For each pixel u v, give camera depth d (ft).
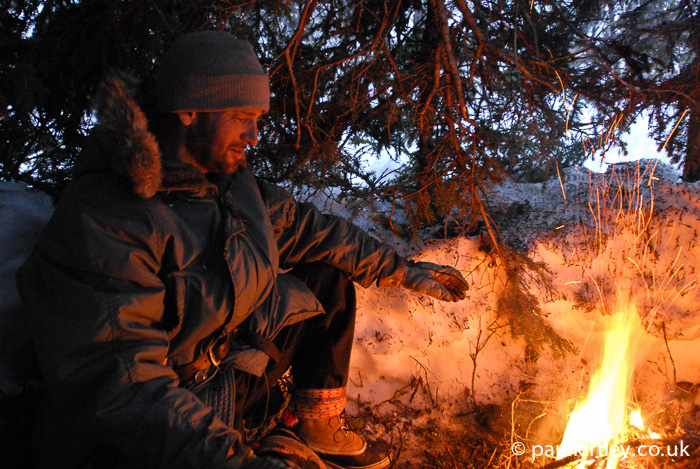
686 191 8.23
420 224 7.70
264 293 4.62
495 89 7.75
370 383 7.51
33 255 3.94
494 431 7.02
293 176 7.45
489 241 7.83
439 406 7.37
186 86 4.07
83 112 6.57
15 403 4.62
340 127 7.54
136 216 3.89
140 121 3.77
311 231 5.63
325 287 5.55
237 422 4.67
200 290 4.15
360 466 5.48
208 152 4.31
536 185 9.07
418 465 6.47
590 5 7.57
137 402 3.57
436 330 7.59
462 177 7.46
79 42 6.13
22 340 4.90
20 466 4.49
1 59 5.75
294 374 5.42
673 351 7.74
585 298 7.62
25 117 6.15
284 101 6.96
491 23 7.43
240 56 4.17
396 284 6.00
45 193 6.19
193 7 6.27
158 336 3.84
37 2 6.13
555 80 7.35
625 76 7.19
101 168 4.02
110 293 3.69
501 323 7.80
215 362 4.42
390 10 7.11
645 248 7.84
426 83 7.54
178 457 3.55
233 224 4.35
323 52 7.32
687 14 7.07
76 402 3.67
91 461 4.09
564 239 7.95
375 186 8.20
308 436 5.32
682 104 7.02
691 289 7.55
